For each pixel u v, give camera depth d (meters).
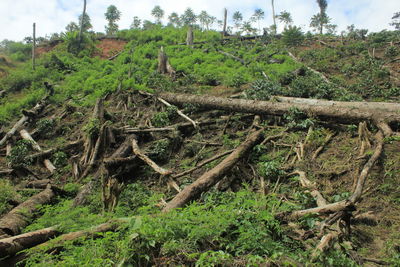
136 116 13.84
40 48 30.34
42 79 21.31
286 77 15.77
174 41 29.20
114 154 10.52
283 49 23.45
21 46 29.75
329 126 10.03
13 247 4.91
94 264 3.88
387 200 6.41
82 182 9.80
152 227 4.37
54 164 11.39
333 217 5.04
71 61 25.20
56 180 10.43
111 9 39.66
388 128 8.65
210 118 12.56
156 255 4.21
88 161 10.84
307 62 20.08
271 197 6.62
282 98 12.59
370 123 9.24
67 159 11.70
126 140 11.34
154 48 26.92
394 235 5.45
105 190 7.57
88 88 18.25
